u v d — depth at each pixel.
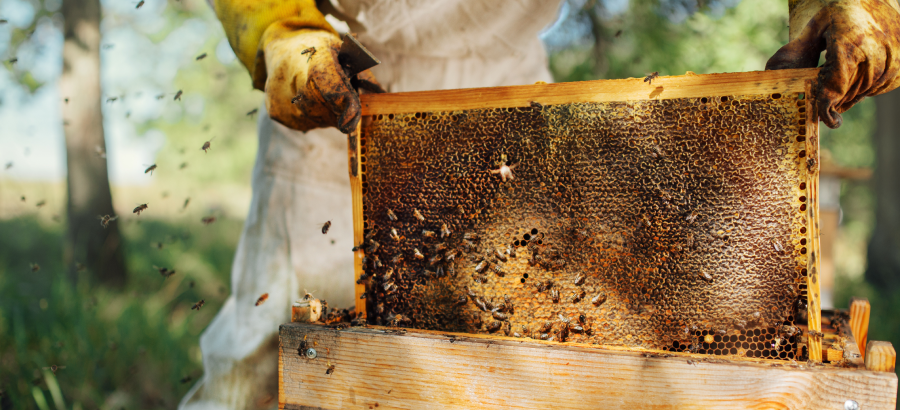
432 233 0.90
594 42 2.76
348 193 1.17
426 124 0.90
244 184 8.95
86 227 3.03
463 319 0.90
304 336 0.88
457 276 0.90
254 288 1.14
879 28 0.82
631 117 0.85
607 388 0.80
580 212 0.87
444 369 0.84
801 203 0.82
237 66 7.23
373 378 0.86
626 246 0.86
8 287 2.59
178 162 8.35
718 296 0.84
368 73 0.96
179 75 7.25
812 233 0.81
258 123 1.19
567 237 0.87
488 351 0.83
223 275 3.27
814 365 0.78
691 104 0.84
